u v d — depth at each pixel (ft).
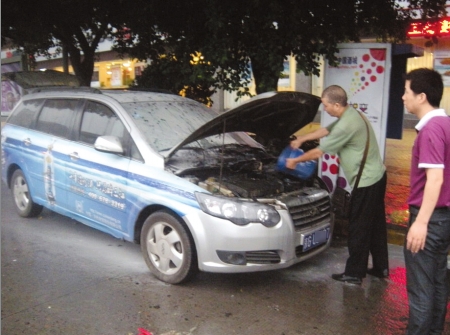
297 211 13.97
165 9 24.03
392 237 18.69
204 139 16.72
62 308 12.74
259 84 22.56
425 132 9.44
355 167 13.84
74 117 17.69
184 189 13.44
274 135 17.54
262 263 13.19
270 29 20.34
